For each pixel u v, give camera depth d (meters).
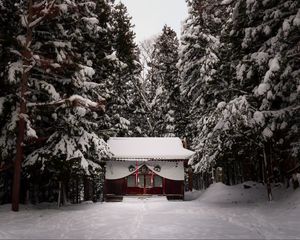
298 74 15.96
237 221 13.71
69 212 17.70
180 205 21.73
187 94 31.67
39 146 20.89
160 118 40.12
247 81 19.48
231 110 17.55
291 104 17.42
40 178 21.38
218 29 29.55
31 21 18.39
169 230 11.70
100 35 25.55
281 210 15.76
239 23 19.69
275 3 18.03
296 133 17.31
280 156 20.00
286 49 16.66
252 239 9.98
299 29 15.62
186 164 30.64
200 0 29.97
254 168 29.50
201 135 27.64
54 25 20.03
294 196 17.22
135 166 28.55
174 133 38.03
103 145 20.69
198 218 14.89
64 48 19.36
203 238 10.20
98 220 14.70
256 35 18.44
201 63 28.94
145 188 28.73
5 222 14.32
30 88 19.83
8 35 18.33
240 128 19.77
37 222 14.30
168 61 39.28
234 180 35.19
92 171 21.59
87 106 17.78
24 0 20.30
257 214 15.52
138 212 17.84
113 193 28.53
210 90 25.33
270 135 17.11
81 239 10.45
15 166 18.12
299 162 17.86
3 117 18.66
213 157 24.19
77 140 19.56
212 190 28.91
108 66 24.81
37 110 18.38
